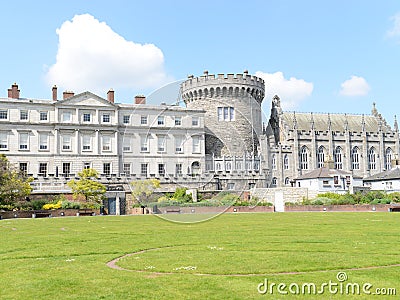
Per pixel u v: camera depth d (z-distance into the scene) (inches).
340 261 705.6
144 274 624.1
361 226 1333.7
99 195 2605.8
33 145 3316.9
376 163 4712.1
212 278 590.2
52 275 622.2
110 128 3457.2
